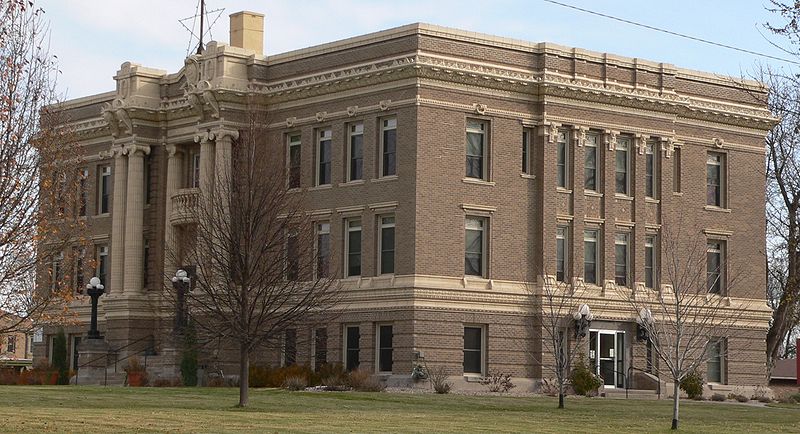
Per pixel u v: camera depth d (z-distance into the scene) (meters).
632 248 67.06
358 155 63.62
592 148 66.19
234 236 46.69
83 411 40.78
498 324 62.19
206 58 67.38
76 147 46.34
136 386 63.31
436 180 61.19
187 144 70.88
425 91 61.06
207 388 58.19
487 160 62.84
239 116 66.69
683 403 57.94
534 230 63.91
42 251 38.59
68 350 76.56
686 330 61.50
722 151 71.62
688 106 69.19
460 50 62.06
